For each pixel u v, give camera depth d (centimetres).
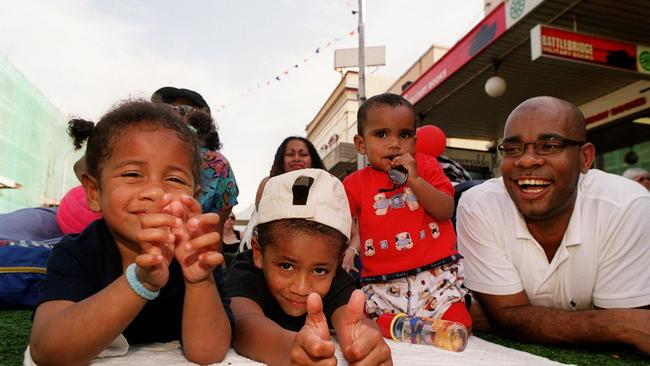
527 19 557
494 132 964
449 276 225
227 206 294
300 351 106
